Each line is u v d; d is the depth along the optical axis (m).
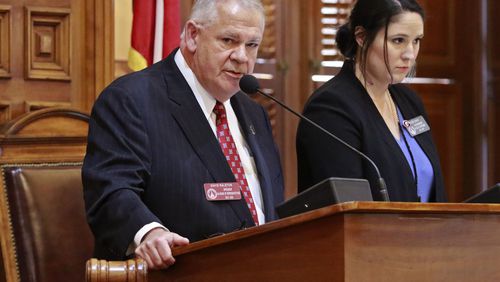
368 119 7.66
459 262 5.19
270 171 7.38
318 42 15.09
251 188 7.12
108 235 6.22
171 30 10.19
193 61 7.07
